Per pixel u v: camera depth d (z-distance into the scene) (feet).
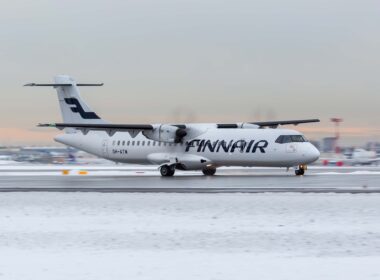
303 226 211.00
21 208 257.55
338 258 165.78
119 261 163.32
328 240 188.75
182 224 216.13
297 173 456.45
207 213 238.27
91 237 195.72
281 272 150.20
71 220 226.99
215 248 179.32
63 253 173.99
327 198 273.95
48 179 426.51
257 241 188.03
